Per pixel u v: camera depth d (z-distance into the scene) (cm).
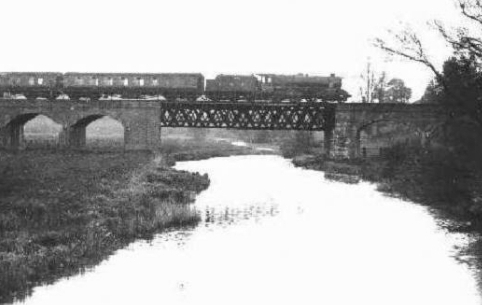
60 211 2588
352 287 1861
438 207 3369
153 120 5859
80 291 1745
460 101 2733
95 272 1944
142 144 5888
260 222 2867
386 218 3020
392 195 3909
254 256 2209
